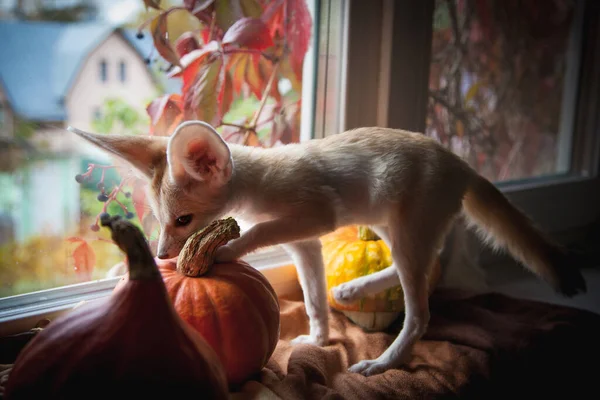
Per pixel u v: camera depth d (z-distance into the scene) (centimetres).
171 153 46
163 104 60
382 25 70
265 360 49
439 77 81
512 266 90
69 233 57
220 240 47
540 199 92
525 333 64
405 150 56
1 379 43
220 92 63
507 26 90
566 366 61
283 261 69
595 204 103
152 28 58
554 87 100
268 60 66
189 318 45
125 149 50
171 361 36
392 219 56
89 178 58
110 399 34
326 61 71
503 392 57
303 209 53
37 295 55
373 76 71
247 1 63
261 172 53
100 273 60
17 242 55
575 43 101
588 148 103
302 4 67
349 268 64
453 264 81
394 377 52
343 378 52
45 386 35
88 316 37
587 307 77
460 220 76
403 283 56
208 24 61
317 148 56
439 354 59
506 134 94
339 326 64
